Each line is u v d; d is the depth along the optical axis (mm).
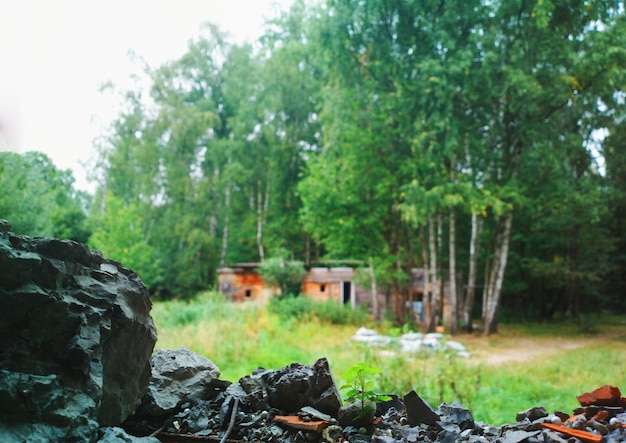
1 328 3105
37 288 3191
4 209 13242
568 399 9125
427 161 21812
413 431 3992
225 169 38094
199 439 4004
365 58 24688
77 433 2869
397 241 24641
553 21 21703
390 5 22922
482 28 22891
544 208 25266
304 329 19219
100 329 3365
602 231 25719
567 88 21609
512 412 8008
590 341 19016
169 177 37812
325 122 26500
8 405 2801
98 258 3842
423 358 12492
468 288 23344
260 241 37719
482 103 22469
